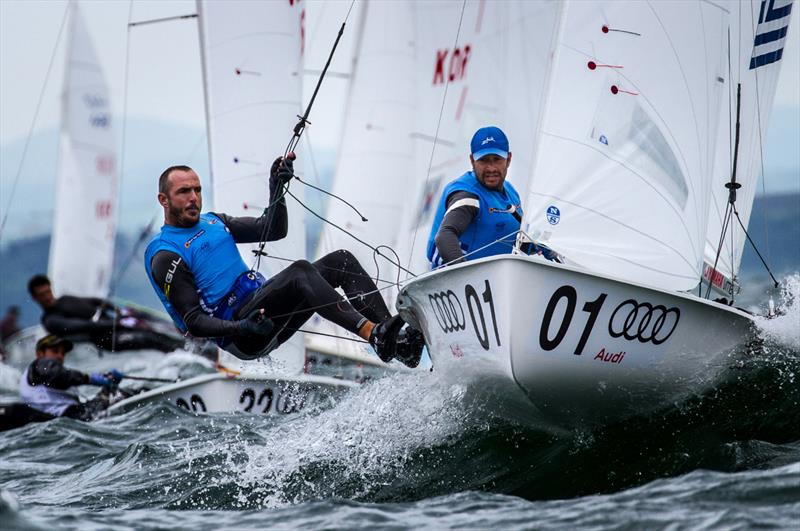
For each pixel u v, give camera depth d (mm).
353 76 48500
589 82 25969
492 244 25078
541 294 22047
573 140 25719
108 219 80125
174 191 24469
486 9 43625
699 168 26750
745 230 31219
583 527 17250
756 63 31641
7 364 72875
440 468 23797
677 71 26547
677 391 24719
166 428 34469
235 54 41000
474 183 26094
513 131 42594
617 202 25688
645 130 26188
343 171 48438
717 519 16844
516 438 24516
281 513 19656
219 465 25922
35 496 25234
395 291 45688
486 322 22578
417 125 46000
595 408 23953
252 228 25562
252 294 24828
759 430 24000
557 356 22672
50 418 41188
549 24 41688
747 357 25688
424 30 45750
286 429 30625
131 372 55281
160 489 24484
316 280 24016
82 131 79438
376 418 25562
